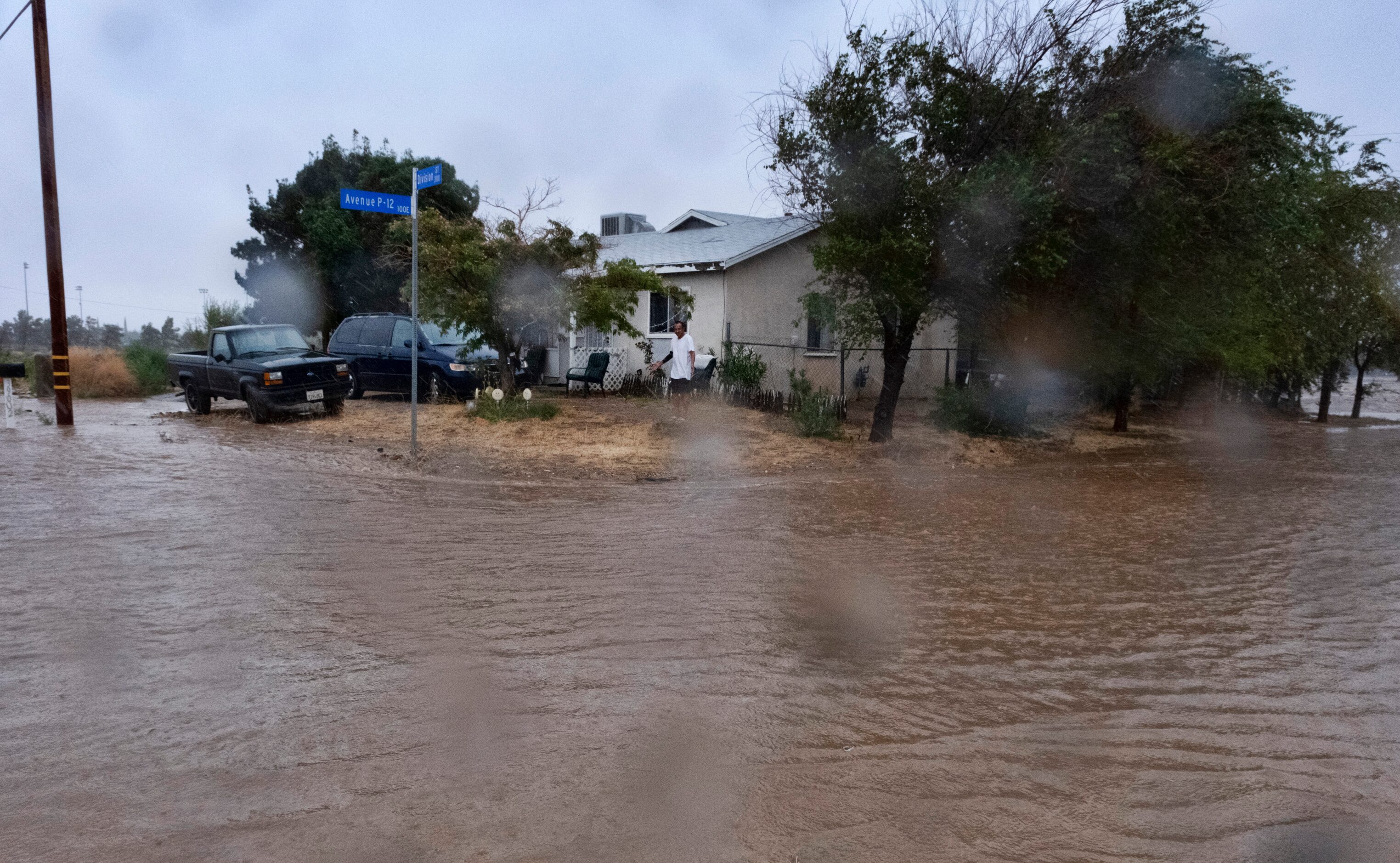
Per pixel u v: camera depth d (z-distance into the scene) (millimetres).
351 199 10852
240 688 4441
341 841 3104
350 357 20156
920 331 15547
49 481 9969
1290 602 6496
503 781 3566
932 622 5805
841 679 4777
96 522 8023
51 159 15430
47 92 15406
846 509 9531
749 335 21391
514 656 4977
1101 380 18125
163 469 10922
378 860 2994
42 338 41656
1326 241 19547
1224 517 9758
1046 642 5477
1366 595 6730
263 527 8008
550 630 5410
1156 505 10430
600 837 3166
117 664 4719
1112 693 4703
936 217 12648
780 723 4191
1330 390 24266
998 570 7184
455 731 4004
